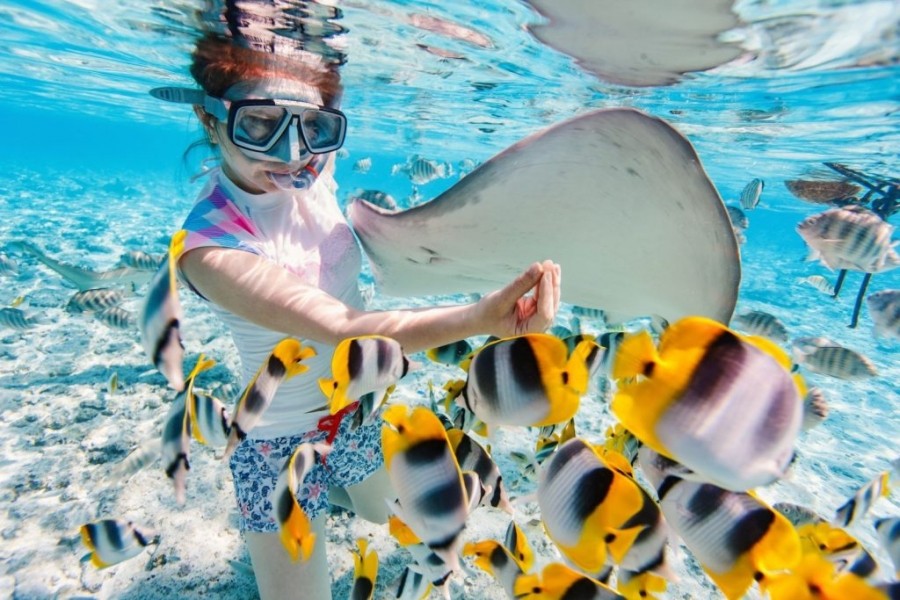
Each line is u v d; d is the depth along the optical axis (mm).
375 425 814
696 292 783
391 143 6566
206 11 1433
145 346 393
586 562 458
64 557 968
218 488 1155
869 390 2104
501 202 788
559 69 1893
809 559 392
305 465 583
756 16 1219
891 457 1573
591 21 1323
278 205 652
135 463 1116
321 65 1934
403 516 464
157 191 9180
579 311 1692
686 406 332
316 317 522
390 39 1736
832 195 3031
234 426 484
